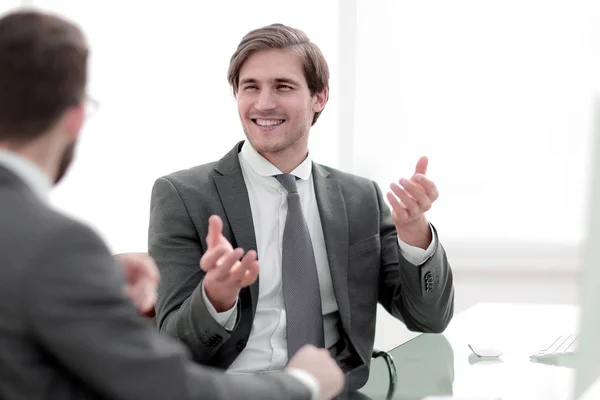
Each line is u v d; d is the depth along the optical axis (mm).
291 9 3895
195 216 2111
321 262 2174
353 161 3900
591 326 1312
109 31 3982
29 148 1093
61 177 1184
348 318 2115
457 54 3779
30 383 1008
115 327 1032
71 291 995
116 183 4043
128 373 1029
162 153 4012
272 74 2127
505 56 3754
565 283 3807
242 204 2129
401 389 1668
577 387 1346
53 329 988
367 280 2207
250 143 2178
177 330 1886
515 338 2088
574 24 3699
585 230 1296
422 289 2092
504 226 3848
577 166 3768
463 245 3881
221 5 3922
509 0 3723
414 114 3836
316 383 1293
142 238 4051
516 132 3789
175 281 2064
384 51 3826
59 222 1024
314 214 2213
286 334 2064
